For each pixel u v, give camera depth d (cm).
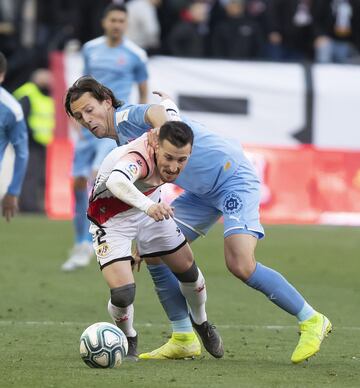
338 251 4803
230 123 5678
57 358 2448
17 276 4000
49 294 3603
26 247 4756
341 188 5666
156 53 6350
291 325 3058
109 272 2344
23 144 3275
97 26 6519
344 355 2558
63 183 5659
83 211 4194
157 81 5650
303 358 2392
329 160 5681
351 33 6862
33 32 6462
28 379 2156
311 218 5641
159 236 2397
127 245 2355
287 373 2286
